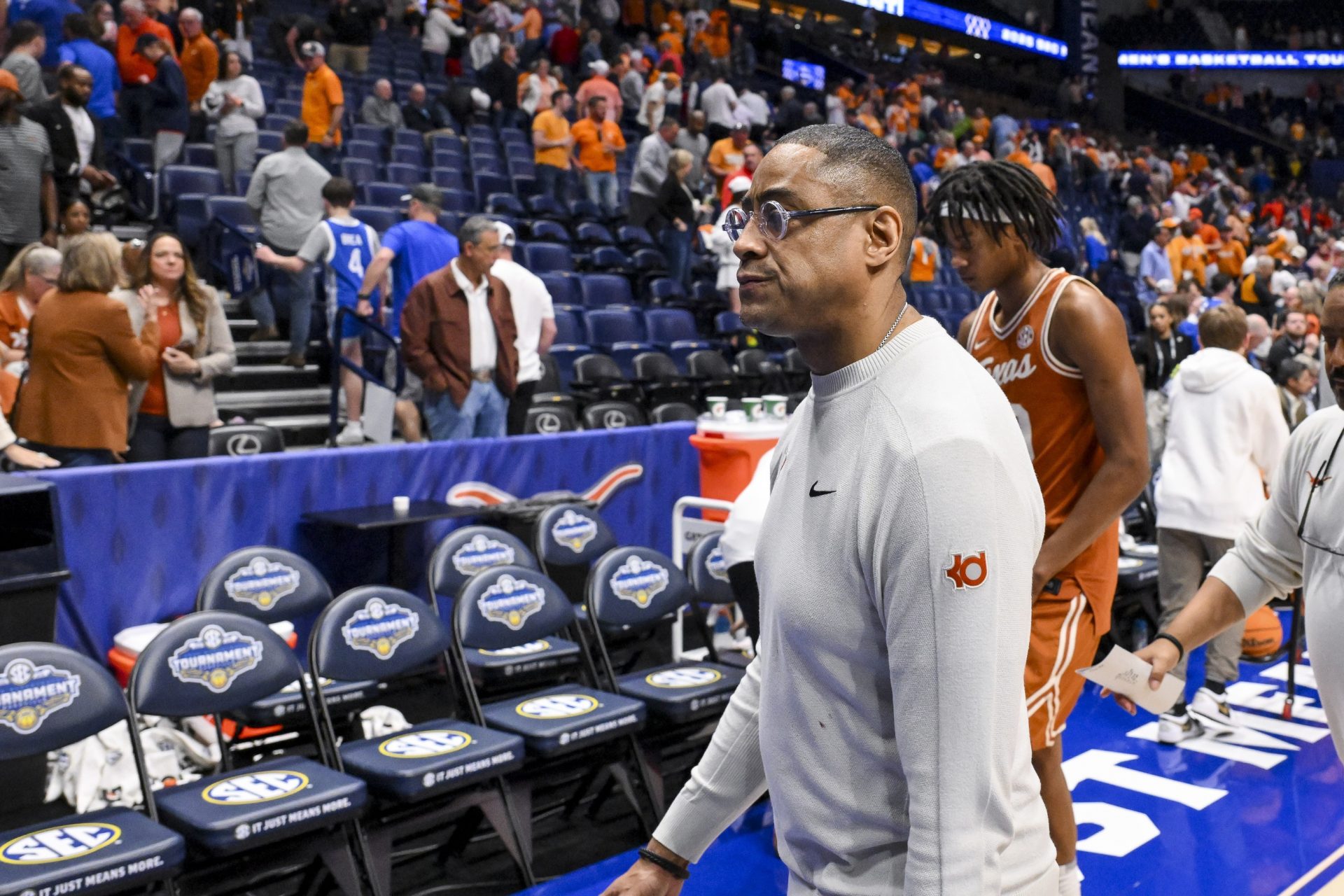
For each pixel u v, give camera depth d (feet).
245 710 11.05
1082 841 11.80
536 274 30.09
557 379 23.68
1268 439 14.62
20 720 8.93
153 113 29.01
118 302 13.93
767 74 67.82
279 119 33.78
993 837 3.82
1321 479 6.11
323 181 24.72
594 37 46.03
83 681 9.26
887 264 4.14
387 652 11.20
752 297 4.19
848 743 4.17
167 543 12.75
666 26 54.13
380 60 42.42
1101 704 16.19
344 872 9.65
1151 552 19.07
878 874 4.14
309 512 13.87
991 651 3.75
